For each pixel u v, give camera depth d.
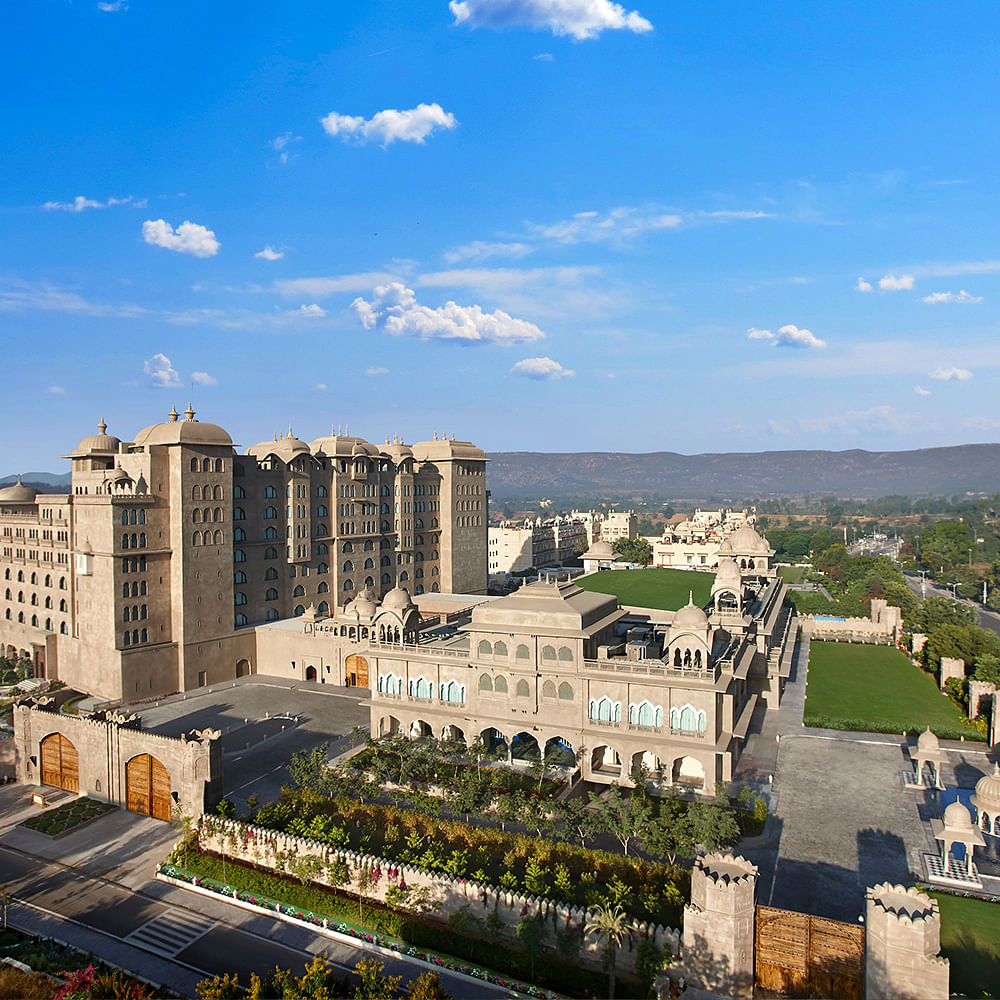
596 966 50.00
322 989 42.38
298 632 119.12
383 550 150.12
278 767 82.62
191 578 112.62
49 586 119.75
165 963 51.66
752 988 46.00
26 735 82.31
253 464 123.88
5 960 50.94
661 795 71.50
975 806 66.38
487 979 49.59
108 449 126.00
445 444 164.88
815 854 62.59
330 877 59.47
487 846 61.50
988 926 52.25
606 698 75.62
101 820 72.69
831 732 92.31
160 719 99.00
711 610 104.19
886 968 42.16
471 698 81.38
